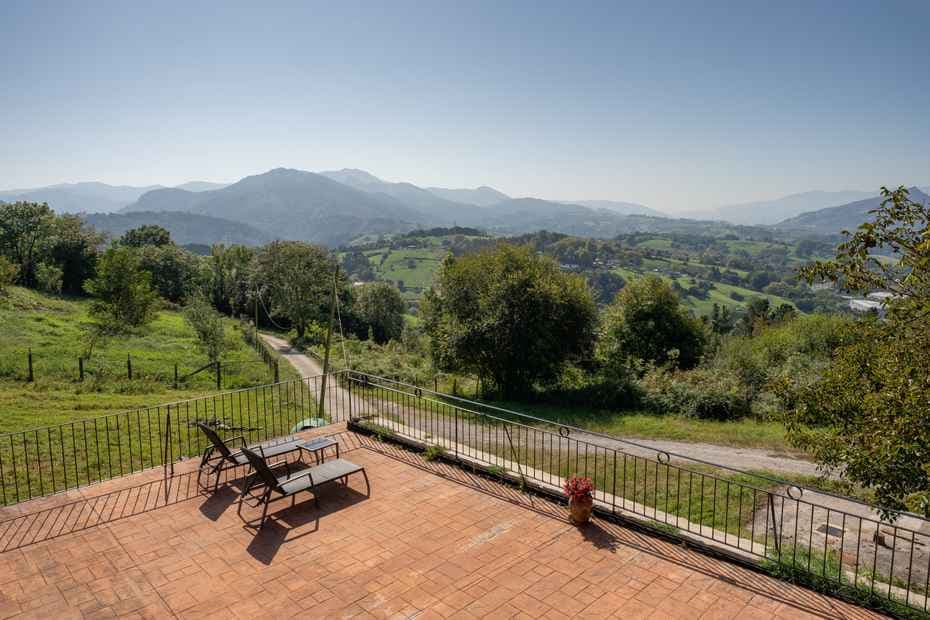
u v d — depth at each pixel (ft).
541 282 80.94
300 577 19.69
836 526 31.12
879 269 25.44
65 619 17.35
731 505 33.35
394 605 18.13
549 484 26.30
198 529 23.02
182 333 126.31
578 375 88.22
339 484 27.73
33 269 177.27
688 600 18.56
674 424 64.18
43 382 65.16
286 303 175.11
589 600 18.47
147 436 42.39
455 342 82.33
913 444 20.25
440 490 27.02
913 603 18.15
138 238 282.36
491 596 18.65
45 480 31.78
